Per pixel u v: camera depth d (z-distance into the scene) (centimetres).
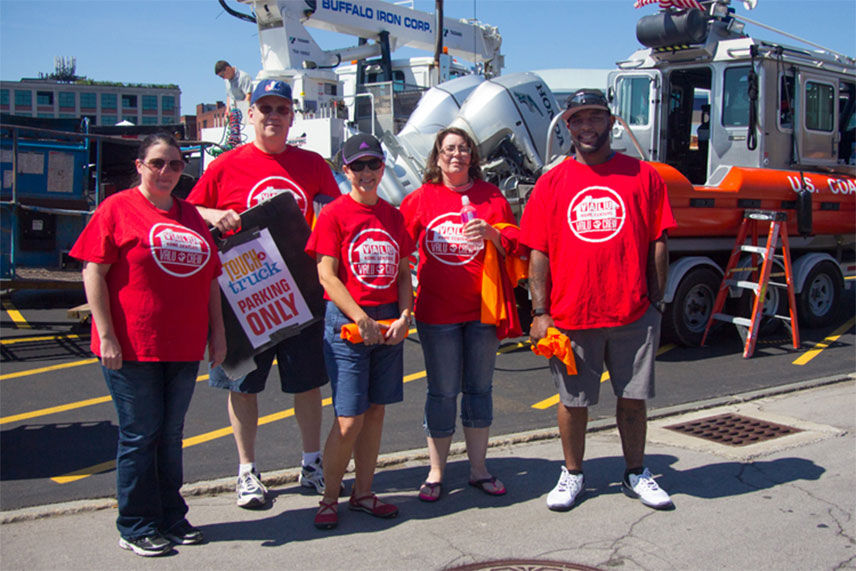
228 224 388
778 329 891
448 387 415
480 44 2038
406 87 1773
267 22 1639
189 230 350
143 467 346
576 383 405
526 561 346
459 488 435
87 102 8025
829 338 866
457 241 411
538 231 406
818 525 380
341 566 341
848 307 1070
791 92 879
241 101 1534
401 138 901
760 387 656
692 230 775
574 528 380
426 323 417
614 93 940
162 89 8262
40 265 992
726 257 866
